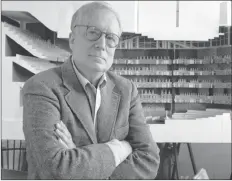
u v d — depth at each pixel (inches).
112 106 46.4
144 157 46.4
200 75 115.4
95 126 44.8
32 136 39.2
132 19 102.1
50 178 38.4
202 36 103.6
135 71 113.2
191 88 115.0
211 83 114.1
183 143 107.3
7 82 101.0
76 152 39.7
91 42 43.1
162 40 114.1
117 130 46.4
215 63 115.1
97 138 44.9
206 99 114.0
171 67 114.6
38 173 39.9
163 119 109.4
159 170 105.8
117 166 44.3
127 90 48.6
